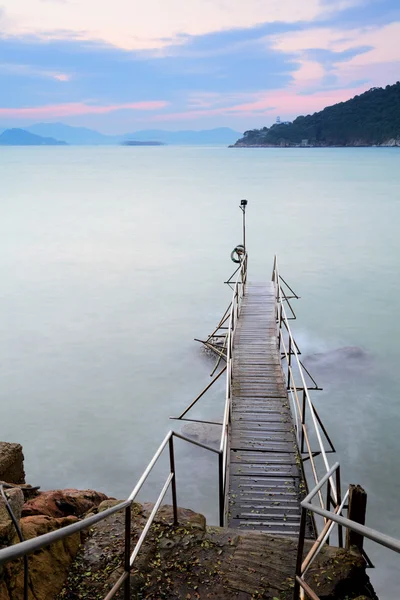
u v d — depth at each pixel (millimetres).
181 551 4805
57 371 24797
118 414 20516
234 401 12055
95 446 18406
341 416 19688
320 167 189875
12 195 105938
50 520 4727
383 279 40406
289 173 160625
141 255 50906
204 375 23906
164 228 65562
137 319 32281
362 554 5012
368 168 179500
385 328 29641
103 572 4453
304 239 56656
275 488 8547
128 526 3846
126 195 103938
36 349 27703
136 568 4527
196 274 43250
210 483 15945
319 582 4457
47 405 21406
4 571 3729
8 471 6105
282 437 10258
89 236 61188
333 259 47219
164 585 4383
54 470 17094
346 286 38719
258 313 20406
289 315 32188
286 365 24094
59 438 18953
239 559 4750
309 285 39188
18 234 62875
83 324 31594
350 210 77438
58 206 87938
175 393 22188
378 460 16781
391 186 112812
